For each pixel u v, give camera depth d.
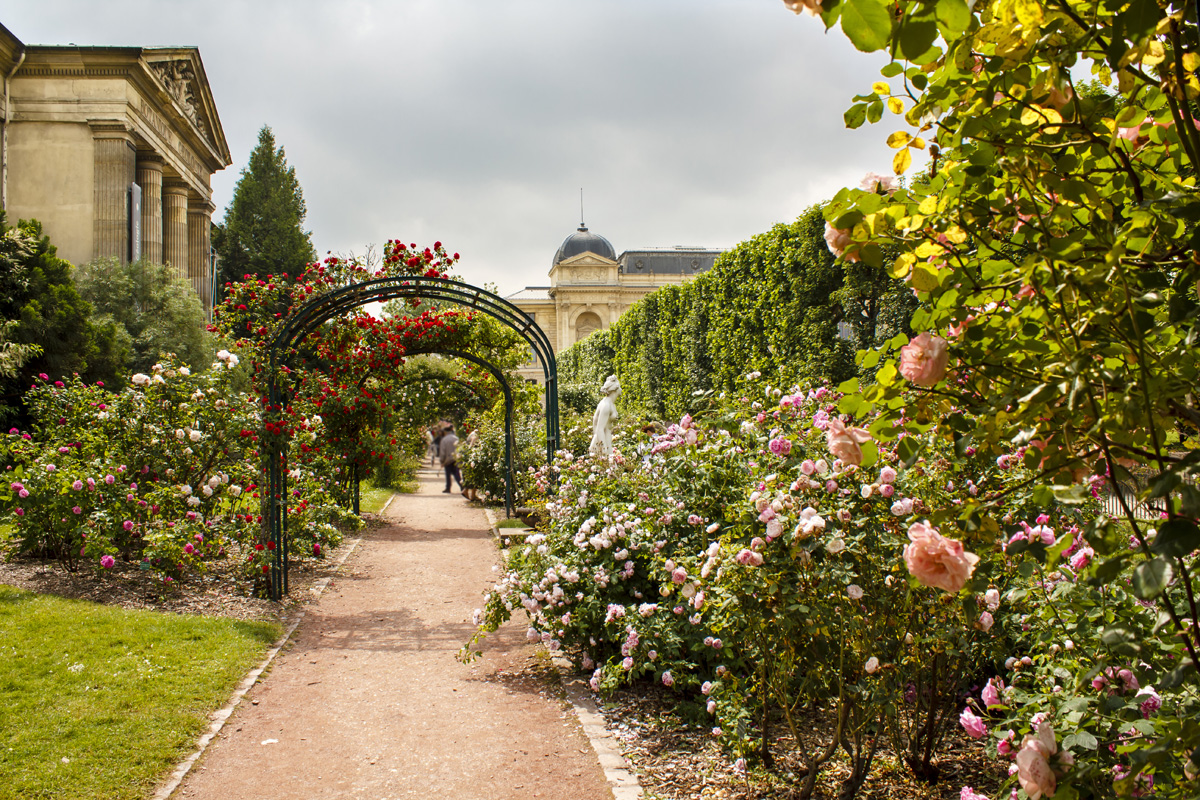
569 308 61.56
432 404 15.42
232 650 5.41
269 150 49.25
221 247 48.50
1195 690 1.96
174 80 29.81
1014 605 3.18
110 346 17.47
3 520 7.10
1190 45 1.41
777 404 4.33
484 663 5.53
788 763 3.60
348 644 5.99
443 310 12.80
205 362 24.00
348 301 8.13
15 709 4.13
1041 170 1.58
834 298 11.98
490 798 3.46
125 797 3.39
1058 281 1.52
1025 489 2.70
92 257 25.25
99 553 6.74
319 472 10.73
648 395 21.41
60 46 25.11
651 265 66.56
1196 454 1.35
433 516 14.62
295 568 8.62
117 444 7.58
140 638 5.42
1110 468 1.46
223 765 3.81
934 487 3.02
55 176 25.41
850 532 2.96
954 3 1.34
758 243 14.42
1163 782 1.68
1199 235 1.44
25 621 5.56
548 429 10.84
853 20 1.34
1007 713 2.56
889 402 1.75
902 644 3.05
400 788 3.58
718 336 16.02
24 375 15.29
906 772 3.47
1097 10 1.42
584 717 4.38
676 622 4.26
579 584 5.07
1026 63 1.49
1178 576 1.54
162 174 30.83
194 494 7.73
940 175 1.72
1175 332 1.59
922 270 1.64
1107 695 2.12
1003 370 1.63
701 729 4.09
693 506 4.40
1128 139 1.68
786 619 2.88
